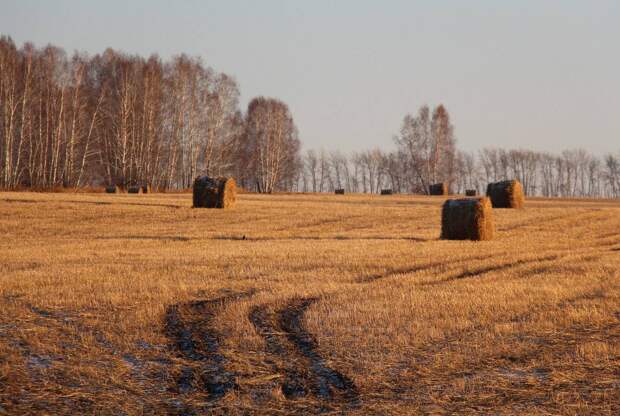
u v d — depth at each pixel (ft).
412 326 136.26
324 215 475.31
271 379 110.32
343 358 118.32
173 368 115.34
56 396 102.17
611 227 408.67
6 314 148.97
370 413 95.66
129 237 344.49
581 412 93.97
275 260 238.48
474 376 109.50
